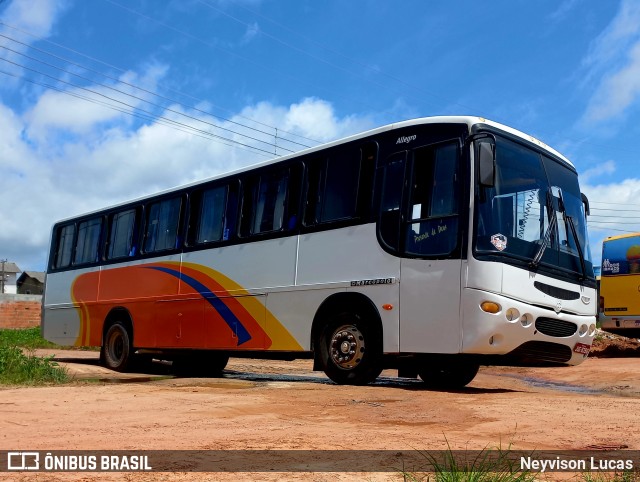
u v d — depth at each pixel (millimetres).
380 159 10492
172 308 13961
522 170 9906
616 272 23281
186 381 12156
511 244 9344
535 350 9438
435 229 9516
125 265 15617
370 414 7176
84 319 16766
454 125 9703
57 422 6629
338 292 10594
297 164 11883
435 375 11766
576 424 6527
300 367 19234
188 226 13977
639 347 23891
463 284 9078
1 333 29078
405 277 9734
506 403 8023
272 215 12086
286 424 6523
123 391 9453
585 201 11172
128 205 16047
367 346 10141
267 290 11812
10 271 118500
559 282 9828
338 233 10805
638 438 5824
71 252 17781
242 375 15211
